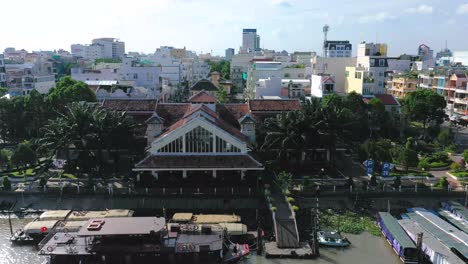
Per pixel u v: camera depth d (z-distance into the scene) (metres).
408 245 56.66
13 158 83.44
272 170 82.81
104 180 79.38
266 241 62.25
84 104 86.94
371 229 66.44
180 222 63.72
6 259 58.31
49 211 67.88
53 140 80.50
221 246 56.97
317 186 75.38
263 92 155.12
